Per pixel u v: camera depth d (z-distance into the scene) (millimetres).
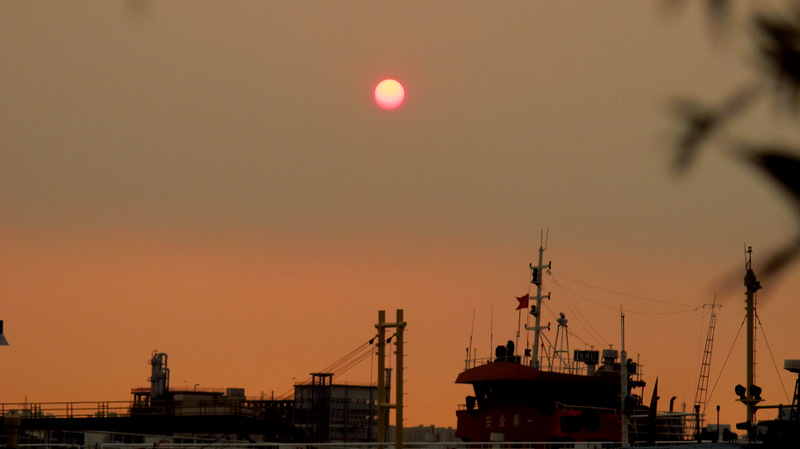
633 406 193250
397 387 189000
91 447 196250
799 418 121625
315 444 187125
